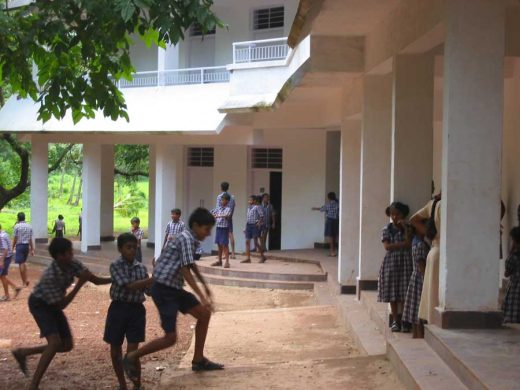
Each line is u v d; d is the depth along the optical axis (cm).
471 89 695
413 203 927
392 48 952
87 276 791
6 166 3152
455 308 700
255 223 1878
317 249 2109
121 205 4341
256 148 2245
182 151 2380
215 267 1803
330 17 1009
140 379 784
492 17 695
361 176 1193
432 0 763
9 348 1105
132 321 764
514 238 778
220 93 2020
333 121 1544
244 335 1116
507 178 1070
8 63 891
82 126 2192
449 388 567
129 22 827
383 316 977
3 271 1675
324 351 966
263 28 2119
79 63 934
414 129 927
